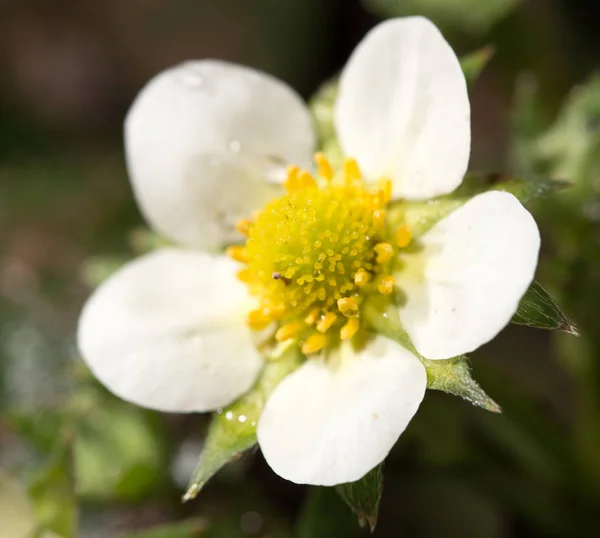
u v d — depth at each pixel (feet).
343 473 0.28
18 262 0.46
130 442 0.38
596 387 0.37
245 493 0.39
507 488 0.38
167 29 0.51
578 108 0.37
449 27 0.40
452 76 0.30
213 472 0.30
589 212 0.36
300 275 0.31
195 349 0.32
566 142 0.37
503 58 0.42
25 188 0.47
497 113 0.46
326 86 0.34
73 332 0.44
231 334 0.32
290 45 0.48
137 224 0.46
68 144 0.49
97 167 0.48
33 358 0.44
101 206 0.47
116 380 0.32
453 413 0.37
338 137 0.33
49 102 0.50
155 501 0.39
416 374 0.29
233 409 0.31
